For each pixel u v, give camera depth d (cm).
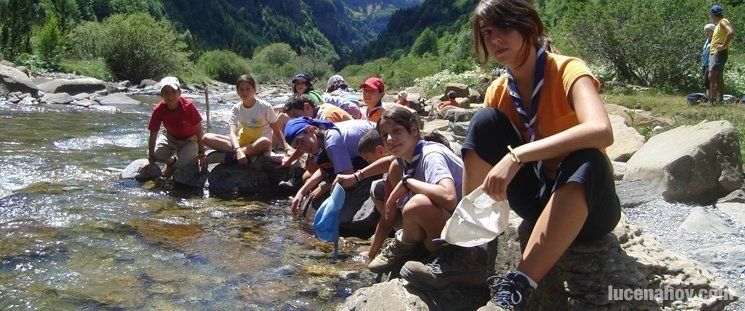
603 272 254
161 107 616
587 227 254
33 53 2552
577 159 229
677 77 1291
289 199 571
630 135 605
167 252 391
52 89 1622
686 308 253
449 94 1214
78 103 1448
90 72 2692
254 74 6266
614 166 535
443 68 4219
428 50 8894
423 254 341
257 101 630
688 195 454
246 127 631
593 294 253
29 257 368
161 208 504
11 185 546
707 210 427
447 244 308
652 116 811
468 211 258
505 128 265
